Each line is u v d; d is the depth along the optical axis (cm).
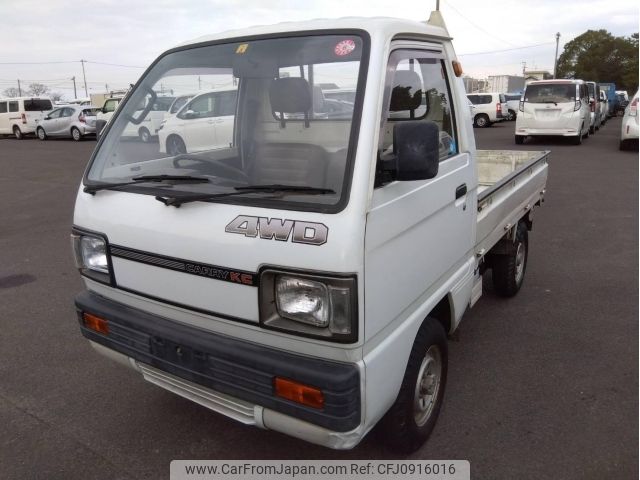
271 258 219
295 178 247
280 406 229
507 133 2242
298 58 259
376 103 230
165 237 247
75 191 1131
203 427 330
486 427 323
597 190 1012
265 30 282
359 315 216
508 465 291
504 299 510
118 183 278
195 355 248
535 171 535
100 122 363
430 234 277
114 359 291
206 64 294
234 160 273
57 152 1947
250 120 277
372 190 221
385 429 277
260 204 227
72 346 436
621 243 683
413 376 273
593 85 2247
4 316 494
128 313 275
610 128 2542
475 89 2988
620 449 302
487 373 382
